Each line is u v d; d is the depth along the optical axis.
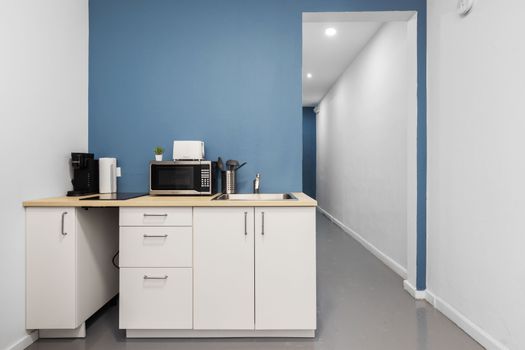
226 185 2.27
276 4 2.36
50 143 1.97
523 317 1.47
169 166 2.13
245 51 2.37
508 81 1.56
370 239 3.88
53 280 1.76
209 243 1.78
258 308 1.78
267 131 2.38
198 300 1.79
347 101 4.92
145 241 1.79
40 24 1.88
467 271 1.89
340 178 5.43
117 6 2.38
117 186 2.40
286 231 1.77
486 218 1.72
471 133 1.84
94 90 2.38
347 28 3.54
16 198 1.70
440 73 2.17
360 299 2.39
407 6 2.35
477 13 1.79
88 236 1.90
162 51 2.38
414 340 1.81
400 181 2.99
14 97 1.69
